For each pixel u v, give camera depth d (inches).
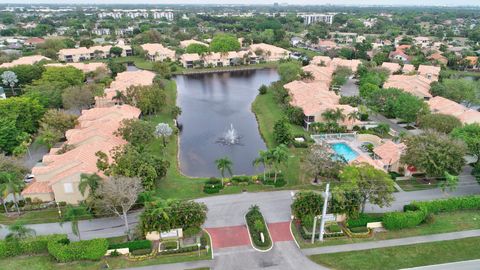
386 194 2203.5
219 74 7066.9
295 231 2196.1
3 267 1888.5
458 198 2391.7
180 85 6136.8
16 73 5132.9
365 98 4576.8
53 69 5044.3
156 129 3304.6
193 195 2588.6
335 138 3617.1
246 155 3449.8
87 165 2474.2
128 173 2332.7
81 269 1877.5
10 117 3299.7
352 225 2196.1
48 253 2001.7
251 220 2236.7
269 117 4345.5
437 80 5772.6
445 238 2133.4
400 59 7436.0
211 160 3336.6
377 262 1932.8
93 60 7721.5
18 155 2994.6
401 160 2795.3
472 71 6879.9
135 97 4151.1
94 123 3430.1
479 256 1982.0
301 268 1892.2
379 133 3740.2
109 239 2107.5
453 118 3440.0
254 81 6505.9
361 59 7588.6
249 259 1956.2
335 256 1978.3
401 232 2186.3
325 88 5024.6
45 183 2529.5
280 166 3056.1
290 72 5575.8
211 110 4805.6
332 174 2667.3
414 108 3804.1
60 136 3400.6
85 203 2337.6
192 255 1983.3
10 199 2518.5
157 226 2006.6
